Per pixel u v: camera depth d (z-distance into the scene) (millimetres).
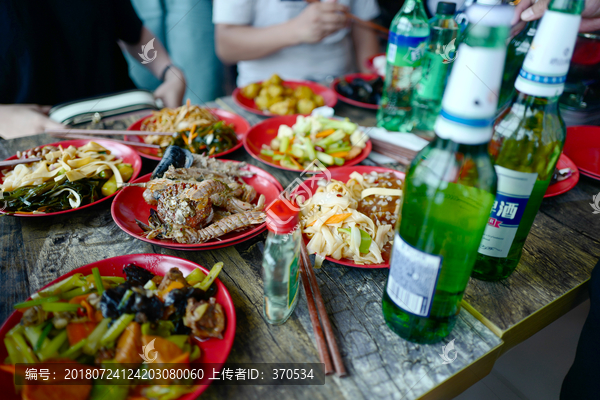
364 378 733
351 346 794
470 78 511
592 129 1584
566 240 1113
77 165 1307
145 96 2176
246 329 829
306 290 904
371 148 1593
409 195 710
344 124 1606
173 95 2355
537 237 1121
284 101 1955
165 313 745
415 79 1543
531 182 773
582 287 979
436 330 767
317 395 703
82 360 689
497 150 862
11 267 985
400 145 1535
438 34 1409
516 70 1224
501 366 1576
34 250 1047
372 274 992
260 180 1349
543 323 962
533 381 1512
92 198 1220
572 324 1761
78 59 2344
